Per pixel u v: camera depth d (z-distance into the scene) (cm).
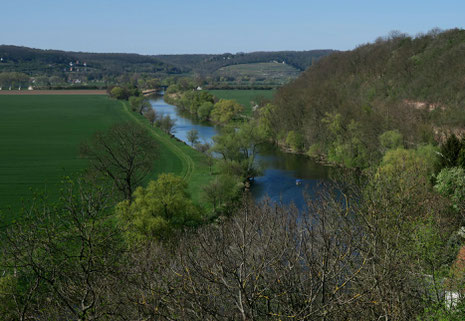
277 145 12938
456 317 1630
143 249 2205
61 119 19638
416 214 2488
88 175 3225
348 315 1403
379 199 2159
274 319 1327
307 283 1474
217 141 9500
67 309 1688
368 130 9444
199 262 1573
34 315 1706
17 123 18425
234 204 6594
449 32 14362
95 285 1711
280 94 15862
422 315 1664
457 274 1958
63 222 2038
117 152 6794
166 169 10069
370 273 1588
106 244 2002
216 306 1418
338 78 16412
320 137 11219
